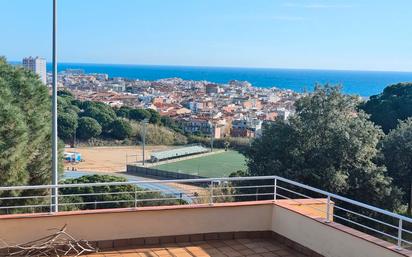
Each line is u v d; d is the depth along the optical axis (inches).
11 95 456.8
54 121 308.7
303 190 689.6
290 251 208.5
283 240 218.5
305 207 217.6
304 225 204.2
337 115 739.4
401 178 848.9
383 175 728.3
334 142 707.4
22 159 428.1
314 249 197.9
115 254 197.9
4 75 483.2
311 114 745.6
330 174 677.9
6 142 409.7
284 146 733.3
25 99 478.6
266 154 750.5
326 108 743.1
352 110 787.4
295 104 792.9
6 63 504.7
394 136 855.7
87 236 201.2
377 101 1226.6
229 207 221.8
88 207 538.9
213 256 200.1
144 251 202.7
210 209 219.5
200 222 218.4
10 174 415.8
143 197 531.5
